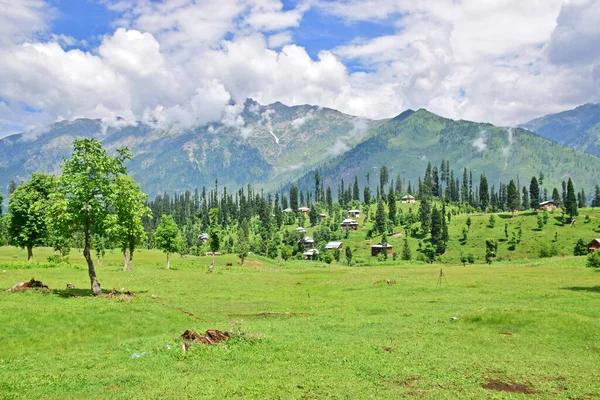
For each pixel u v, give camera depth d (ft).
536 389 66.69
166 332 111.96
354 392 64.59
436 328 113.80
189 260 466.70
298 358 83.87
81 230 160.45
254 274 318.24
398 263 490.90
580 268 301.22
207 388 65.82
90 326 109.09
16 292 142.82
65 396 63.21
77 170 154.10
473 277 253.85
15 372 74.84
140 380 70.59
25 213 270.05
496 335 103.65
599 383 69.41
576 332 104.32
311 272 360.69
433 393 64.23
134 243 278.05
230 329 99.81
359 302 172.76
